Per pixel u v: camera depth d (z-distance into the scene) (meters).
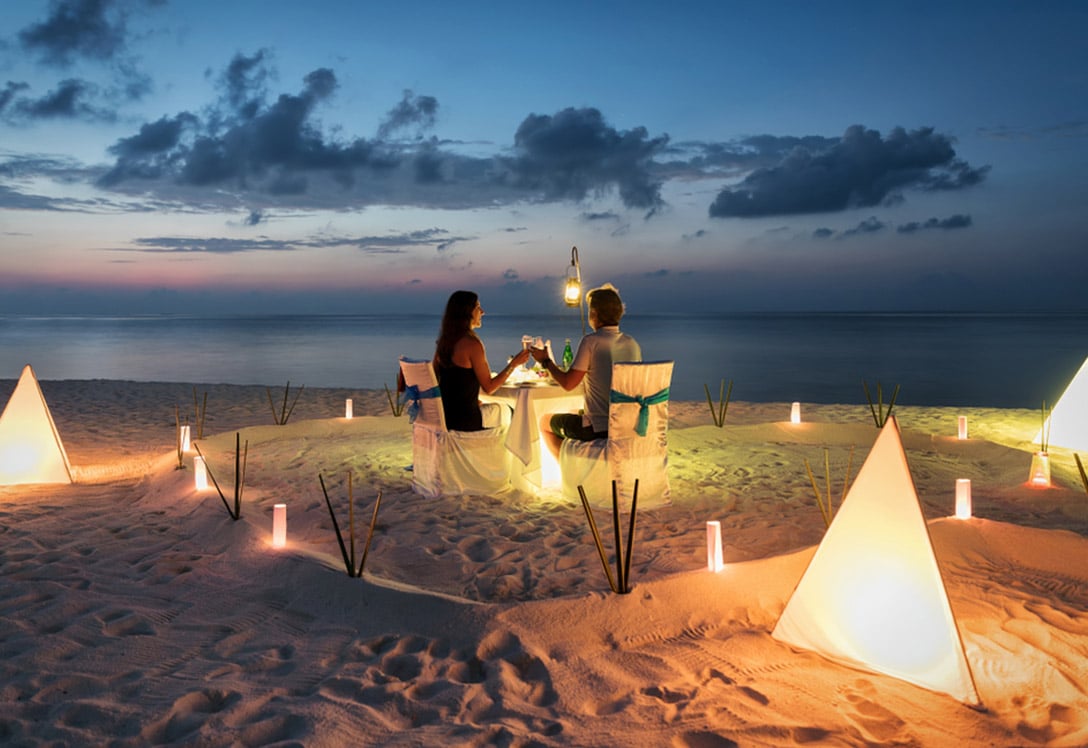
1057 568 3.77
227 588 3.68
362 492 5.68
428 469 5.62
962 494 4.23
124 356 28.16
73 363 24.69
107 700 2.61
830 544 2.99
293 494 5.62
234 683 2.75
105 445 7.82
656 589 3.40
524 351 5.59
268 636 3.19
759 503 5.40
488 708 2.60
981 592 3.48
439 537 4.55
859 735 2.39
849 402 14.65
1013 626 3.14
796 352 29.62
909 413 10.25
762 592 3.48
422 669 2.88
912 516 2.79
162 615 3.35
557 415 5.65
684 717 2.49
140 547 4.31
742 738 2.36
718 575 3.55
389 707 2.58
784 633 3.09
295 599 3.51
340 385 18.02
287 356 28.06
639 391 5.17
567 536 4.61
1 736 2.40
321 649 3.04
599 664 2.89
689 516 5.08
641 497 5.27
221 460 6.58
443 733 2.42
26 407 5.91
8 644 3.00
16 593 3.54
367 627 3.23
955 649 2.63
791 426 7.88
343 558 3.92
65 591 3.59
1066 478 5.91
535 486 5.67
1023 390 16.25
